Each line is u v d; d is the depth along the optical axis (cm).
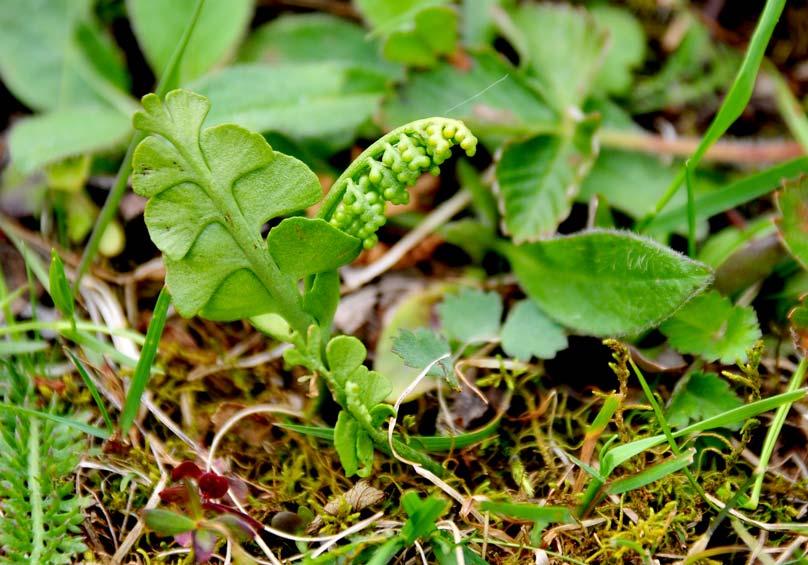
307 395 21
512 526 20
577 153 22
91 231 22
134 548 19
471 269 22
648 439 19
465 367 21
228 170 18
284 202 19
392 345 21
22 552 19
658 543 19
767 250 21
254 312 19
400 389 20
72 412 20
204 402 21
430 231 22
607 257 20
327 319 19
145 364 19
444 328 21
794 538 19
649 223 21
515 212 21
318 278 19
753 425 19
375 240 19
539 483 20
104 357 21
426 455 20
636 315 20
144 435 20
